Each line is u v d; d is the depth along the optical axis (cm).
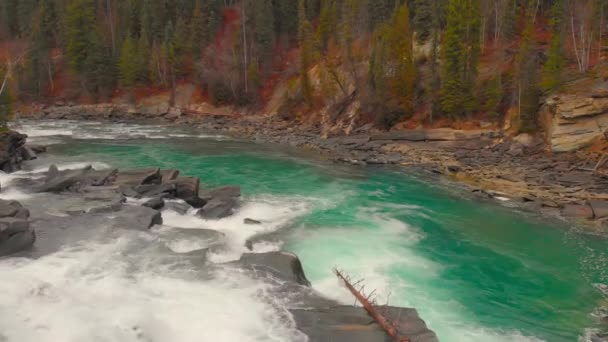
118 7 10281
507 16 6322
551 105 4553
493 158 4425
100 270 1584
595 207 2861
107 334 1206
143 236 1955
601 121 4178
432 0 6544
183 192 2683
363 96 6216
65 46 9081
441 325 1544
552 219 2758
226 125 7044
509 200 3142
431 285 1833
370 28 7788
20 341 1130
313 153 4919
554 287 1889
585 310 1711
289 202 2934
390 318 1408
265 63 8694
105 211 2211
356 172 3994
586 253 2259
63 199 2394
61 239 1841
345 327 1352
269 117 7662
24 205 2264
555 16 6078
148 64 8800
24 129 6147
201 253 1808
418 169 4128
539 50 5862
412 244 2288
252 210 2692
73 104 8594
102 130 6356
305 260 1988
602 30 5788
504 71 5781
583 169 3822
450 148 4922
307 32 7656
